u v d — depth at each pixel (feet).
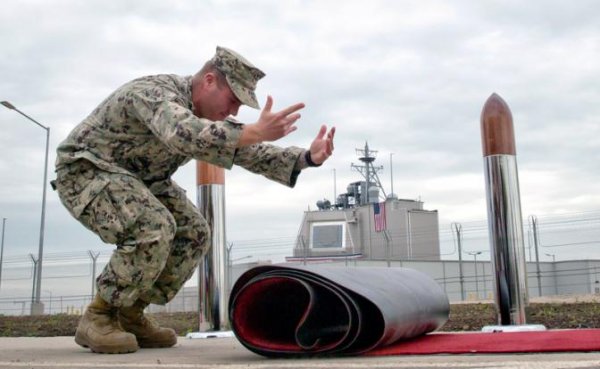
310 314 7.68
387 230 119.75
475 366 5.84
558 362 5.89
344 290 7.43
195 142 8.16
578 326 16.62
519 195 12.48
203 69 9.82
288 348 7.82
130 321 10.68
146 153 10.03
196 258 10.93
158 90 9.16
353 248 121.08
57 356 9.11
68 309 72.90
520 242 12.32
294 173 10.18
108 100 9.83
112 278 9.43
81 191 9.65
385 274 9.41
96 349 9.53
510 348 7.27
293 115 8.06
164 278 10.77
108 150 9.81
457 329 17.16
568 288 94.53
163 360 7.93
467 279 96.99
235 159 10.16
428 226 123.13
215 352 9.43
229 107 9.81
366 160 146.41
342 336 7.90
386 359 6.96
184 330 20.57
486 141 12.59
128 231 9.45
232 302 8.07
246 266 91.56
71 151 9.81
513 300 12.18
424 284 10.40
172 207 10.67
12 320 35.14
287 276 7.73
